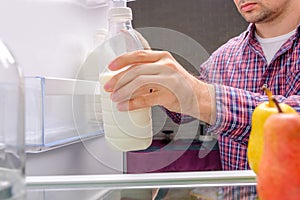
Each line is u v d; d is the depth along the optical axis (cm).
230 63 106
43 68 59
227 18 146
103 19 78
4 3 49
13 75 35
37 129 50
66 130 60
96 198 36
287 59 88
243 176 40
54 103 58
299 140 24
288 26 95
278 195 24
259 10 89
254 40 101
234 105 50
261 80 94
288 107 32
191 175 41
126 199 35
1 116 35
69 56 69
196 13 144
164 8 140
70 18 70
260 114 32
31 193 37
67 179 40
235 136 52
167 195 35
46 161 57
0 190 28
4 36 49
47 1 61
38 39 58
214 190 36
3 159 34
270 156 25
